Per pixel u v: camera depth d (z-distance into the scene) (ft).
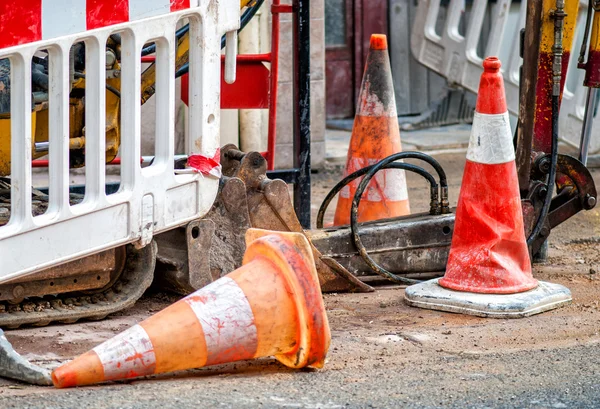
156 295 24.36
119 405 16.74
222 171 26.07
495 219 24.20
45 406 16.62
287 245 18.69
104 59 19.34
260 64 29.76
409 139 49.78
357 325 22.86
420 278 26.91
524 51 26.27
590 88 28.53
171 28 20.43
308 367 19.30
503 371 19.49
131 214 20.33
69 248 19.34
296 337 18.71
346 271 25.35
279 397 17.52
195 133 21.47
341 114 54.49
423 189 39.99
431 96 54.65
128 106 20.08
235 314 18.19
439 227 26.86
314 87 43.57
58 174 18.97
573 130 45.06
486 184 24.12
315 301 18.56
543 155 27.20
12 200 18.45
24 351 19.98
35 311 21.39
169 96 20.74
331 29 53.57
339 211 30.53
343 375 18.99
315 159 44.19
